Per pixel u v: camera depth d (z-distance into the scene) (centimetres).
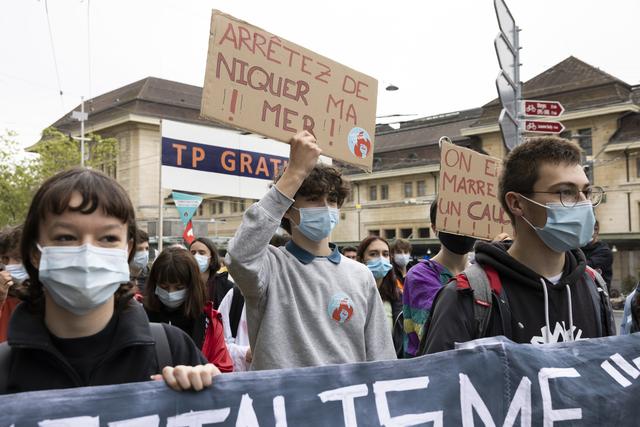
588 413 205
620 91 3244
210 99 236
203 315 357
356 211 4153
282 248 273
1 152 3269
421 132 4366
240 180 853
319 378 184
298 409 179
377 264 485
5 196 3275
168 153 782
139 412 162
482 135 3703
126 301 179
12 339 160
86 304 162
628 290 2697
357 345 263
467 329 208
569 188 212
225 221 4088
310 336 252
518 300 213
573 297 222
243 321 418
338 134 272
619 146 3088
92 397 159
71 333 169
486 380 199
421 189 3897
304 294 257
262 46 250
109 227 167
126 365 174
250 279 240
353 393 187
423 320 351
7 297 378
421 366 196
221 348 354
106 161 3972
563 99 3406
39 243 167
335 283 265
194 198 1048
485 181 366
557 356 209
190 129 803
